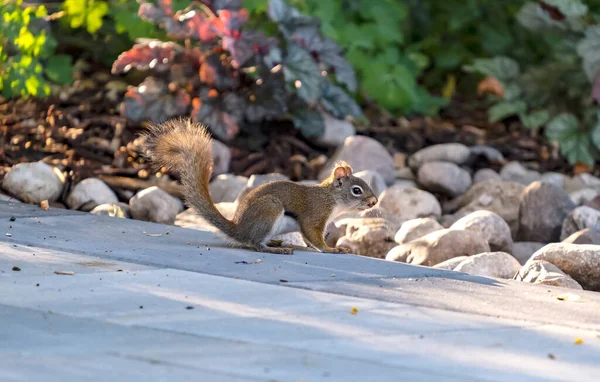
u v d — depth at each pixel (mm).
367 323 7230
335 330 6973
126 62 15555
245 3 17438
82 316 7051
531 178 16469
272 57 15438
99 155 14898
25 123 15484
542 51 21266
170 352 6230
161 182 14195
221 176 14320
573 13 17875
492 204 14289
